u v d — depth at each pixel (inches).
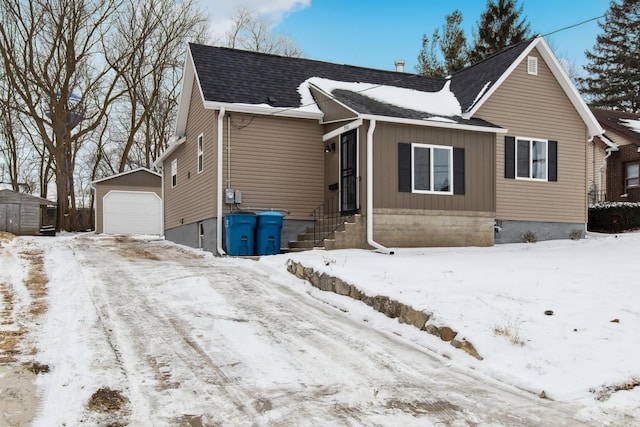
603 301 275.0
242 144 569.6
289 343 242.4
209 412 167.5
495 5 1283.2
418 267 377.4
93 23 1126.4
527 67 674.2
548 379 199.2
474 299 283.3
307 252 482.3
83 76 1238.9
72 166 1314.0
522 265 390.9
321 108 605.6
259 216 532.7
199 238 629.9
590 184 1037.8
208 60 629.9
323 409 172.6
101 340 231.6
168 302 309.4
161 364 208.4
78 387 180.4
